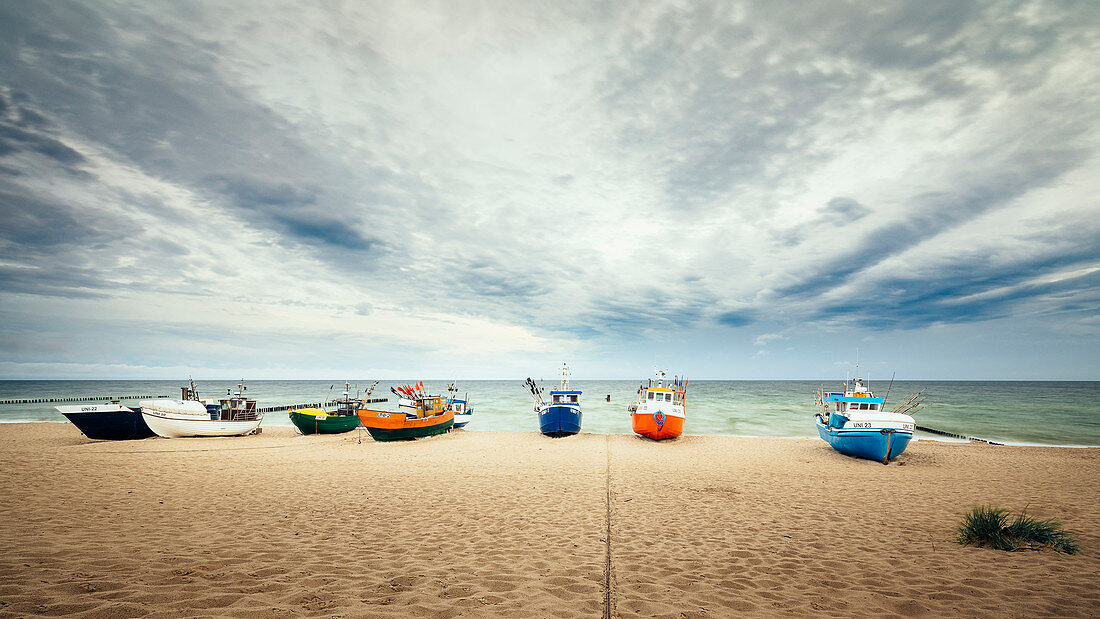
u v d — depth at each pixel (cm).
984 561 759
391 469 1681
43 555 677
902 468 1836
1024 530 878
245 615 495
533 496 1262
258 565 673
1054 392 9538
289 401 6706
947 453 2241
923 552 812
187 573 623
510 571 685
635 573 692
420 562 718
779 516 1080
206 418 2816
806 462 1958
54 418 4134
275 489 1300
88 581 571
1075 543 861
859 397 2320
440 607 542
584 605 566
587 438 2838
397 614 516
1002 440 2938
